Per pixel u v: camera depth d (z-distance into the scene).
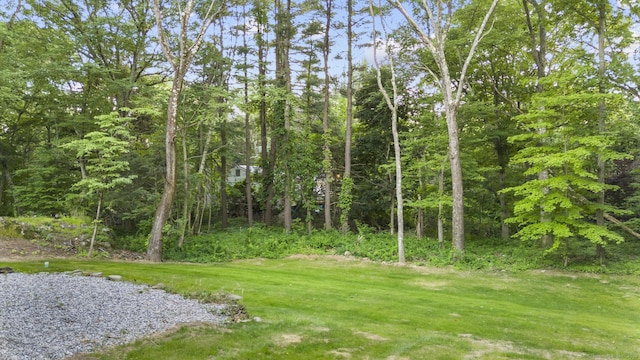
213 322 7.33
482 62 24.19
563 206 14.99
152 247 16.73
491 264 16.47
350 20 24.92
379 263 17.12
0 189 22.30
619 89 16.55
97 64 20.14
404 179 23.42
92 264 13.19
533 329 8.39
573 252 17.14
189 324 7.04
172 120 17.17
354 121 37.66
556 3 18.91
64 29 20.91
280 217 30.50
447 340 7.14
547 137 17.05
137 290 9.48
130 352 5.57
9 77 16.45
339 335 7.06
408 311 9.39
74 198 18.64
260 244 20.36
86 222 18.31
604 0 17.00
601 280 14.20
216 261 17.69
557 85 16.98
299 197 25.83
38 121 23.02
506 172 25.00
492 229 27.94
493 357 6.35
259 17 26.02
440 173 21.25
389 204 27.09
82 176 19.39
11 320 6.39
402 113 26.17
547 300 11.79
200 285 10.71
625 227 17.06
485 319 9.01
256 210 34.78
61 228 16.70
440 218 20.22
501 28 21.53
